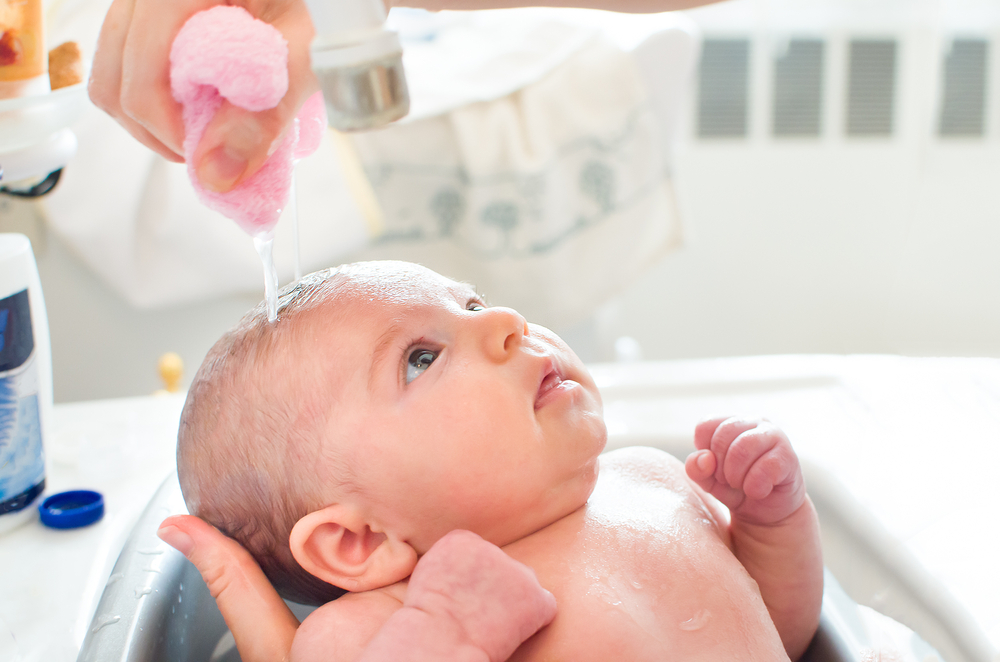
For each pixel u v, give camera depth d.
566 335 1.60
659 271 2.18
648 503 0.67
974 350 2.21
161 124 0.48
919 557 0.73
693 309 2.21
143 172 1.25
